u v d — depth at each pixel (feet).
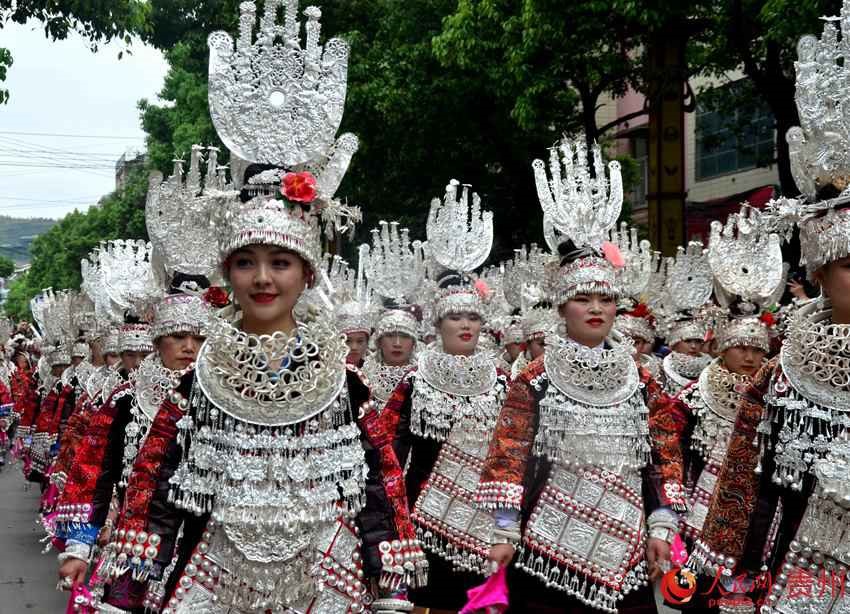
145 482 12.41
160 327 18.38
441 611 22.02
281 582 12.12
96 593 18.12
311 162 13.42
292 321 12.73
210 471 12.15
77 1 45.42
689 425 22.18
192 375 12.53
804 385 12.71
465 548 21.86
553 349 17.17
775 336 22.15
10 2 45.14
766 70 50.62
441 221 25.16
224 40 13.39
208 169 18.19
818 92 13.20
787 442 12.78
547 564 16.94
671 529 16.78
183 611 12.09
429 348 23.52
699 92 66.64
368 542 12.51
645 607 17.24
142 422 17.98
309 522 12.12
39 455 38.60
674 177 56.24
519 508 16.40
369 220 75.36
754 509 13.41
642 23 50.26
